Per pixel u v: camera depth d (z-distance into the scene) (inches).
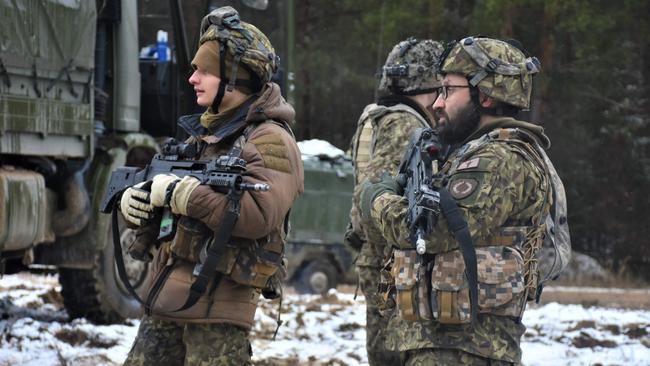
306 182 643.5
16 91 365.4
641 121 1197.1
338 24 1272.1
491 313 170.7
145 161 460.4
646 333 472.1
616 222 1202.6
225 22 192.4
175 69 465.1
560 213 178.4
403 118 230.2
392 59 238.2
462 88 177.9
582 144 1206.3
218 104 193.8
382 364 237.0
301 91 1250.6
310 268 645.9
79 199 407.2
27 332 380.8
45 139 379.9
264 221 183.0
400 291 173.8
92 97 403.5
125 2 439.5
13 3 361.4
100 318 427.8
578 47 1133.7
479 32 1101.1
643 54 1199.6
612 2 1122.7
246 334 192.7
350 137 1282.0
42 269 448.5
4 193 358.0
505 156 170.6
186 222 185.2
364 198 182.2
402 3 1154.0
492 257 169.0
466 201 167.8
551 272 178.9
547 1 1051.9
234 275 185.9
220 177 180.7
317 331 420.5
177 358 195.8
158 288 189.0
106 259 421.1
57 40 383.6
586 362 373.1
